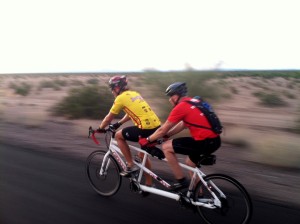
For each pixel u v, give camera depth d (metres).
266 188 6.34
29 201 5.43
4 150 9.28
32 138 11.18
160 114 14.10
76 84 43.44
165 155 4.82
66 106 16.84
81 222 4.67
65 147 9.71
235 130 11.07
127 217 4.88
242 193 4.47
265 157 8.16
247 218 4.43
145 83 17.11
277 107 22.86
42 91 36.34
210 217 4.69
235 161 8.45
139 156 5.51
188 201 4.72
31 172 7.09
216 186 4.59
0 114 16.64
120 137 5.40
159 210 5.16
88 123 14.46
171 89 4.74
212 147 4.52
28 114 15.56
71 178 6.69
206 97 18.03
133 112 5.14
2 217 4.78
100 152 5.91
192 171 4.80
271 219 4.93
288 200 5.70
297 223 4.80
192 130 4.55
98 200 5.55
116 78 5.34
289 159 7.83
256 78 64.69
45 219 4.73
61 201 5.46
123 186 6.27
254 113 18.91
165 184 4.99
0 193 5.79
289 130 13.62
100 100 16.61
